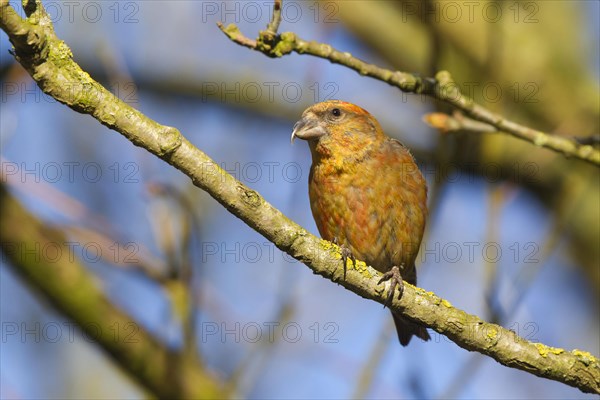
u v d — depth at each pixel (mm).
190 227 10047
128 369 10188
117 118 6281
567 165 14250
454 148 11227
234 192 6652
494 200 10055
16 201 10297
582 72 14508
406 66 14992
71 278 10219
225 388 9945
